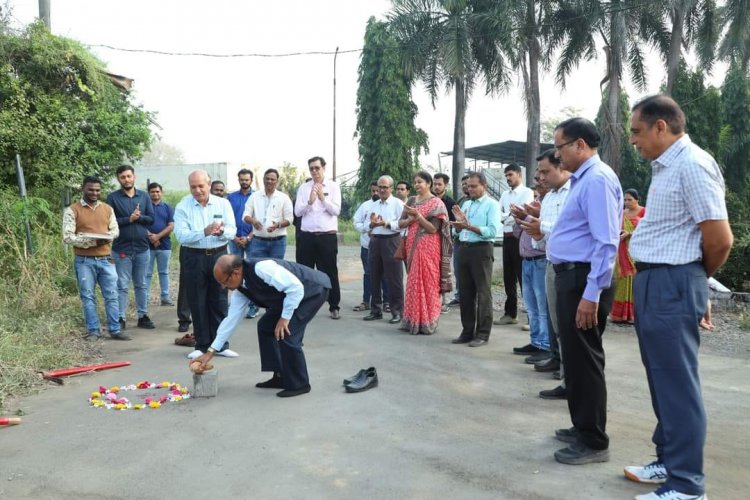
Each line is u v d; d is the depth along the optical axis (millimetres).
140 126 11703
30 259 8305
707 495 3271
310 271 5164
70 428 4340
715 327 7621
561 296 3664
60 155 10422
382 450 3908
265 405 4789
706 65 22016
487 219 6574
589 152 3594
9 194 9414
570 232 3615
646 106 3061
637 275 3203
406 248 7457
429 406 4754
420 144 23922
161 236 8586
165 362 6152
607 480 3443
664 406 3070
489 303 6738
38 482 3510
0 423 4375
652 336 3078
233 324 5059
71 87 11156
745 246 9570
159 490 3406
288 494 3342
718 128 21094
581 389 3637
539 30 22078
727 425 4336
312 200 8016
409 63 22438
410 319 7332
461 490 3354
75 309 8000
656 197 3082
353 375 5609
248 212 8070
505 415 4551
